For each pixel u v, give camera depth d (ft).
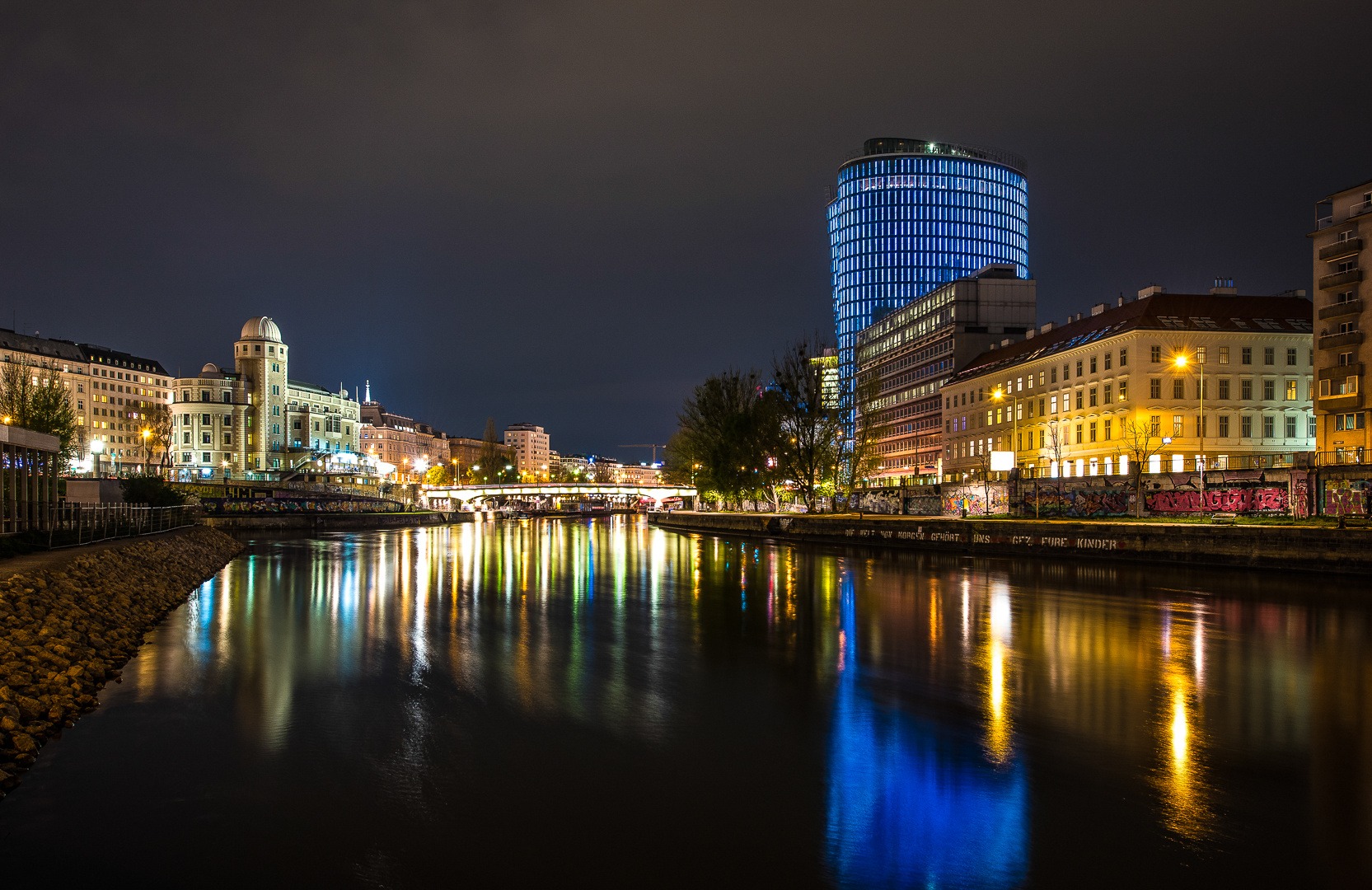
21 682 55.16
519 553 227.61
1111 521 170.50
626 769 47.37
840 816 41.09
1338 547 122.42
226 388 573.74
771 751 50.19
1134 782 44.93
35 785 44.98
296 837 38.99
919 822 40.29
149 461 497.87
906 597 116.26
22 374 308.60
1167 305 273.33
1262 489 151.64
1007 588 122.72
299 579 149.89
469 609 108.78
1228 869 35.70
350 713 58.18
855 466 290.76
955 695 62.13
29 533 110.83
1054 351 309.83
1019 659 73.82
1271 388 266.77
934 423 435.53
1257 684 64.28
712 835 39.14
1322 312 234.17
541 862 36.65
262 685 66.08
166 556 141.90
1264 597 108.58
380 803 42.70
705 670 71.10
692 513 417.69
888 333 511.40
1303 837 38.45
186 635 88.17
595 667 72.64
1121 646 78.84
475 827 39.99
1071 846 37.83
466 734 53.47
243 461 569.23
